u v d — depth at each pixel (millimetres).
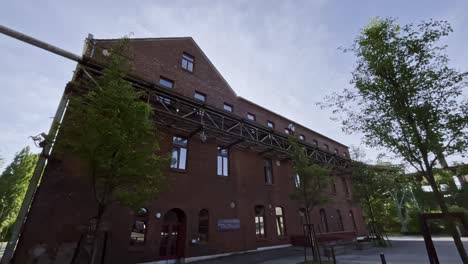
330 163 23797
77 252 7777
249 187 16547
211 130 14656
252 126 16281
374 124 7480
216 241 13188
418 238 23875
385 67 6922
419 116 6422
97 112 6578
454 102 6227
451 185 27750
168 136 13305
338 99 8289
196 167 13953
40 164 8477
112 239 9852
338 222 23219
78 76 10125
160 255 11289
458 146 6027
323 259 12055
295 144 13508
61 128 6559
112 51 8047
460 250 5762
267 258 12609
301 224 19062
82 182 9828
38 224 8500
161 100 12547
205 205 13461
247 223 15227
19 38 7141
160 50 15219
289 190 19453
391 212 31812
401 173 10203
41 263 8141
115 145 6367
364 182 19391
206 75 17578
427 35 6504
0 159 28344
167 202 11906
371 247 17188
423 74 6492
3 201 23531
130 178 6672
